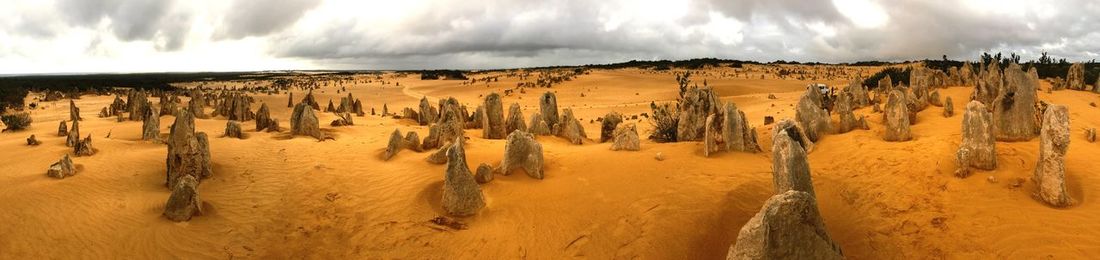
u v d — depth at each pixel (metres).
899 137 17.56
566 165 17.06
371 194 15.29
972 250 10.21
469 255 11.90
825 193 13.94
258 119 29.31
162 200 14.30
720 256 11.47
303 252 12.36
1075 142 15.45
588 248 11.82
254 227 13.29
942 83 36.69
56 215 12.91
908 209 12.05
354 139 24.27
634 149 18.70
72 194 14.27
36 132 29.05
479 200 13.64
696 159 16.92
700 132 22.03
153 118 24.80
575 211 13.27
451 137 21.38
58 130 29.50
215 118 39.81
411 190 15.28
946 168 13.56
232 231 13.00
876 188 13.41
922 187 12.86
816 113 20.56
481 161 18.11
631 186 14.55
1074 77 37.62
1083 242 9.74
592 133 35.50
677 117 24.38
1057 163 10.99
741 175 15.09
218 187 15.66
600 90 87.69
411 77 165.25
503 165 16.06
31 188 14.34
